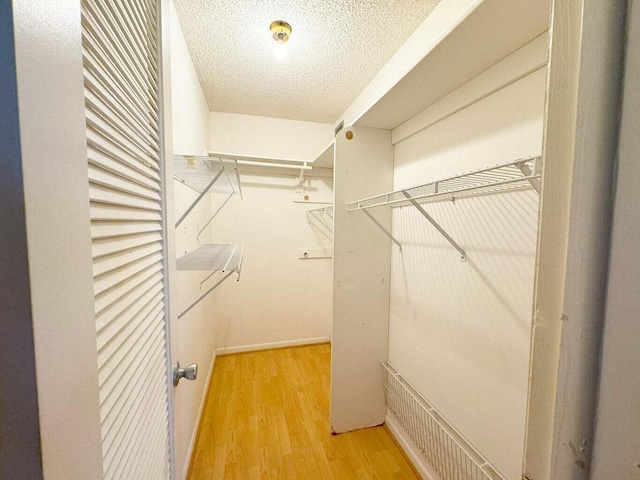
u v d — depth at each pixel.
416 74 1.02
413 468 1.41
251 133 2.53
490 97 0.99
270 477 1.35
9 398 0.22
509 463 0.93
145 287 0.55
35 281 0.23
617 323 0.24
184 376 0.78
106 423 0.37
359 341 1.66
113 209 0.42
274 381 2.18
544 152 0.30
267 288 2.70
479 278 1.05
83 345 0.30
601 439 0.25
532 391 0.31
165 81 0.72
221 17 1.35
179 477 0.81
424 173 1.37
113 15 0.42
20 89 0.22
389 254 1.68
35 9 0.24
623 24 0.24
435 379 1.30
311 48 1.60
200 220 1.89
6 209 0.22
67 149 0.28
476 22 0.75
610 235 0.25
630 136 0.24
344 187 1.59
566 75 0.27
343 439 1.60
